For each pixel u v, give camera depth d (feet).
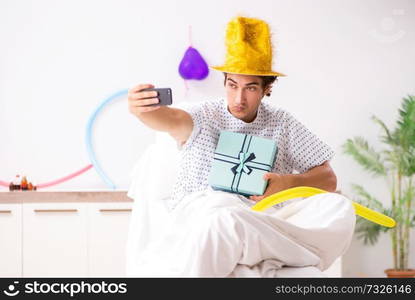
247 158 6.75
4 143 13.47
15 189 12.76
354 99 14.08
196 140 6.93
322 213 5.97
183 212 6.45
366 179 14.11
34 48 13.53
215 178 6.75
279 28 13.92
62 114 13.56
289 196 6.23
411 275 13.60
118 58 13.66
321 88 14.01
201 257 5.18
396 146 13.99
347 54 14.05
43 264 12.18
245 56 6.70
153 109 6.22
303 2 13.96
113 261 12.21
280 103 13.97
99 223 12.23
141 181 8.49
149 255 6.45
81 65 13.61
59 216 12.23
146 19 13.70
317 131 14.03
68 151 13.55
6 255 12.17
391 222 6.73
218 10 13.78
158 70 13.71
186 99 13.70
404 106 13.99
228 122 7.08
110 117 13.61
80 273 12.20
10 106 13.50
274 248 5.40
